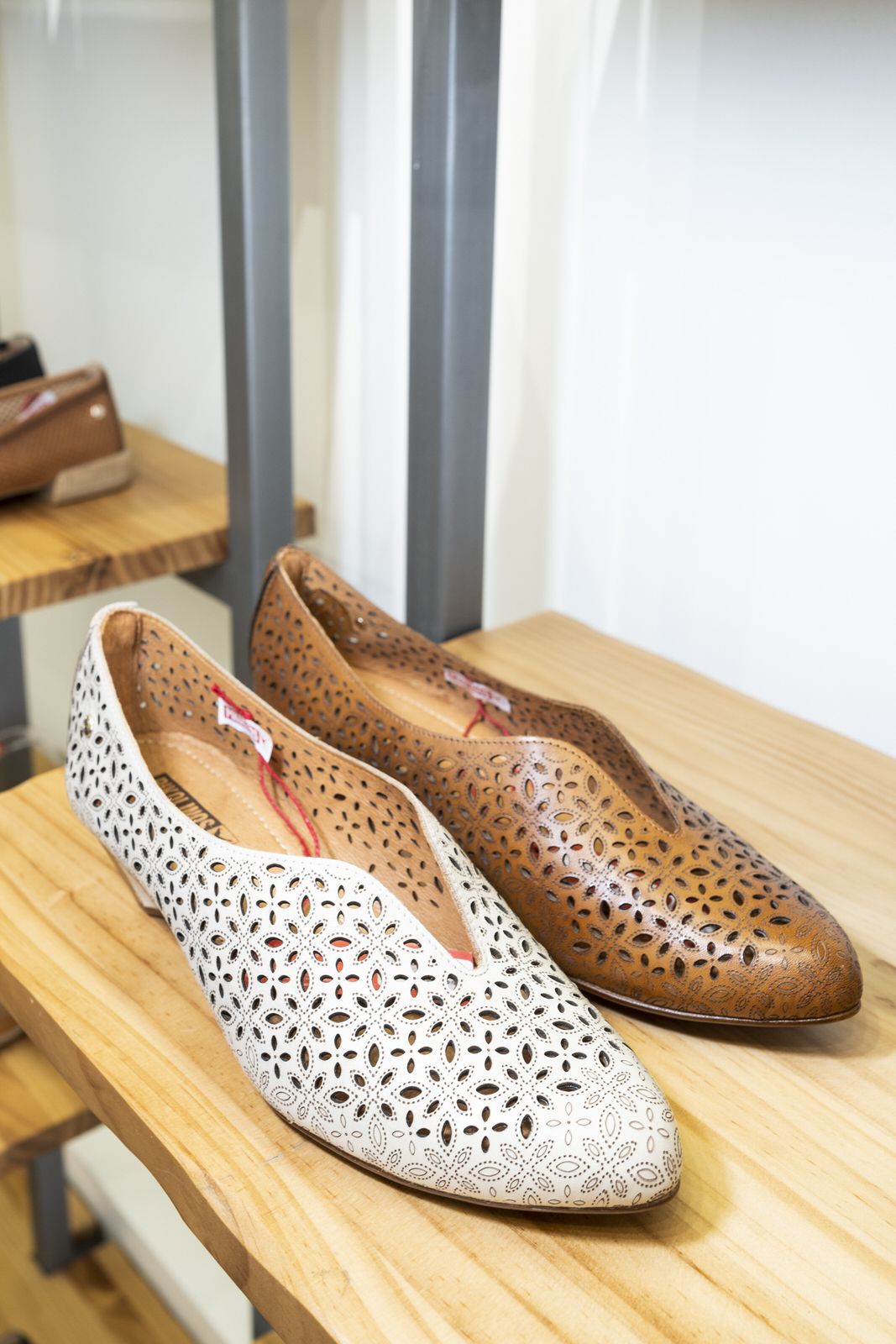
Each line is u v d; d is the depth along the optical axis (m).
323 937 0.41
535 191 0.77
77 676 0.51
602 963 0.46
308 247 0.94
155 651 0.55
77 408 0.95
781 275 0.66
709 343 0.70
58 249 1.25
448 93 0.64
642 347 0.74
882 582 0.67
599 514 0.81
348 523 1.00
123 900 0.55
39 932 0.52
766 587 0.73
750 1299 0.37
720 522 0.74
